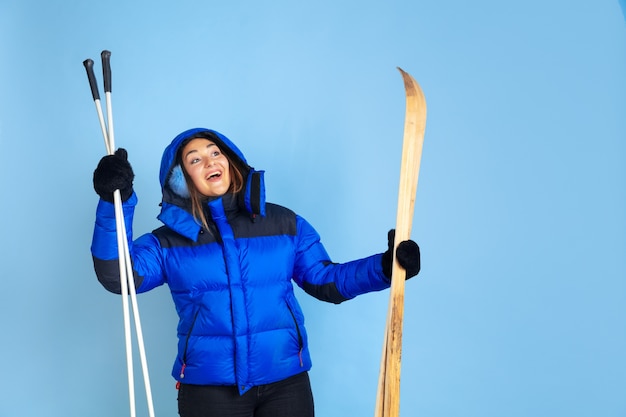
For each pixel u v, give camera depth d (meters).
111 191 1.87
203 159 2.21
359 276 2.17
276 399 2.15
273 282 2.18
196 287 2.13
